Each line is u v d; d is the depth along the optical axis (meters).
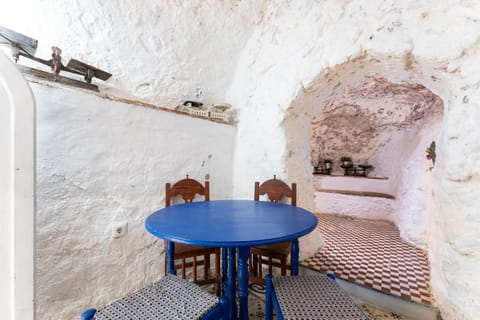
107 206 1.45
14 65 0.55
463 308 1.16
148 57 1.83
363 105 3.22
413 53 1.33
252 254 1.77
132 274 1.57
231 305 1.25
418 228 2.31
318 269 1.83
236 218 1.23
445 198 1.31
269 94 2.01
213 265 2.05
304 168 2.22
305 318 0.82
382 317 1.44
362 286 1.59
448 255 1.27
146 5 1.67
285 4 1.89
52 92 1.23
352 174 3.99
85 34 1.56
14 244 0.55
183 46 1.94
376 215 3.48
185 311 0.84
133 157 1.57
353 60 1.58
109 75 1.52
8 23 1.33
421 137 2.61
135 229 1.58
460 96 1.23
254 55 2.12
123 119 1.51
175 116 1.80
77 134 1.32
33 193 0.58
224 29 2.02
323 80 1.80
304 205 2.18
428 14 1.27
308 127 2.31
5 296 0.54
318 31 1.70
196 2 1.81
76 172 1.33
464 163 1.18
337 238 2.63
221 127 2.15
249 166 2.17
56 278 1.26
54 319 1.26
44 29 1.43
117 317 0.80
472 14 1.13
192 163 1.93
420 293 1.48
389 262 1.95
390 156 3.63
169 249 1.33
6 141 0.54
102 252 1.43
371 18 1.47
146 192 1.64
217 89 2.28
